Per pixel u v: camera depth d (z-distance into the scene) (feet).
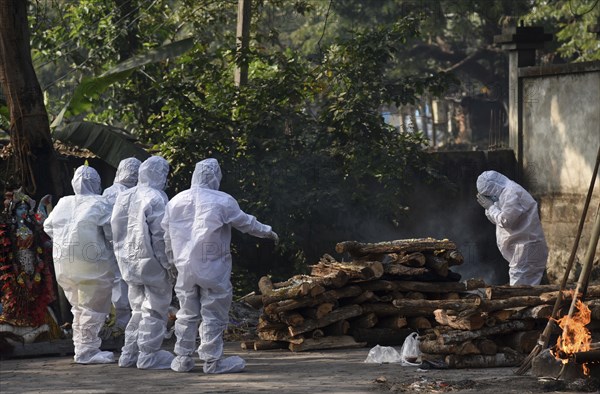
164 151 108.06
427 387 55.67
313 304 73.97
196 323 65.57
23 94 92.22
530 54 118.73
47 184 93.25
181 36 176.24
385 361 67.41
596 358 56.65
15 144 92.58
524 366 59.31
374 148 108.06
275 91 111.24
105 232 71.97
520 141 116.98
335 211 110.11
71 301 72.23
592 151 108.47
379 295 76.43
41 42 126.11
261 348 76.33
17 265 75.20
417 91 113.80
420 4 219.61
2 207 94.17
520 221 79.82
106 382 62.18
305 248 110.22
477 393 53.72
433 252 77.00
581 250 107.96
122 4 123.44
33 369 69.36
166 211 65.05
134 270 67.21
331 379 60.39
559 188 112.57
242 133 109.60
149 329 67.62
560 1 208.85
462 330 63.41
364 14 234.58
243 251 109.81
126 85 121.39
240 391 56.85
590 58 192.95
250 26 135.54
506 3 224.12
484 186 80.38
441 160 114.42
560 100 112.78
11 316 74.90
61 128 100.89
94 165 103.76
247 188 109.09
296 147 109.70
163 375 64.49
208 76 114.42
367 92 110.42
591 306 65.41
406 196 111.14
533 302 64.18
